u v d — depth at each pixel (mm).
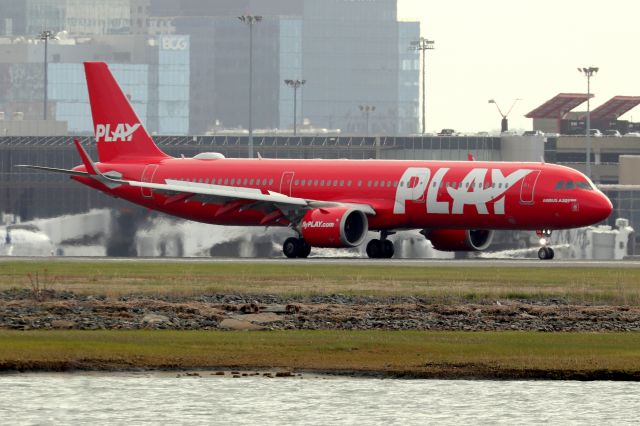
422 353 166500
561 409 145750
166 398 148750
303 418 142125
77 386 153125
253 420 141125
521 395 151125
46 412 142750
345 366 160625
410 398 149750
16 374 158125
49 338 173375
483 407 146375
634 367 159125
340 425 139750
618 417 142750
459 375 158500
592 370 158500
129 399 148125
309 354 166375
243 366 161375
